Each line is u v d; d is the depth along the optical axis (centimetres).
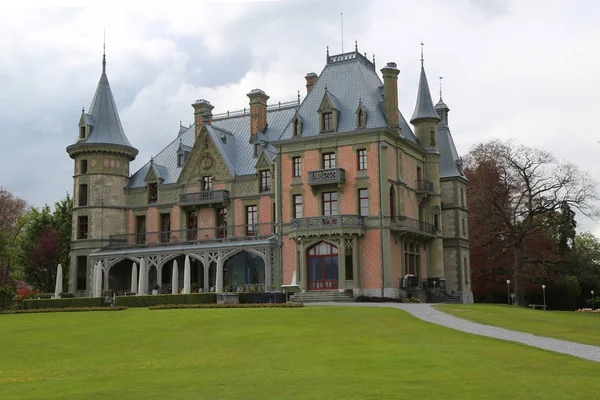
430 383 1560
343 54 6047
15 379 1869
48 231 7831
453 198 6812
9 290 5631
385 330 2723
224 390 1548
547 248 7612
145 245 6506
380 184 5422
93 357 2286
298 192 5734
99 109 7106
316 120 5797
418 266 6031
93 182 6862
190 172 6662
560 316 3691
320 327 2892
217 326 3069
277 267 5738
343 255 5350
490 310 3875
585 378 1620
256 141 6506
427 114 6384
